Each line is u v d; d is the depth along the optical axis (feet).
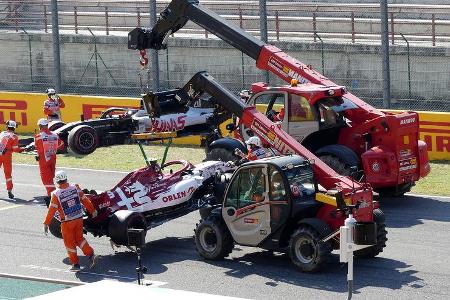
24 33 144.25
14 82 139.64
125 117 86.74
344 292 58.70
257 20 149.28
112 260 67.77
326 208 62.80
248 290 59.62
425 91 120.16
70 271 65.31
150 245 71.46
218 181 71.61
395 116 79.66
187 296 38.63
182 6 84.12
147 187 69.51
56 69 118.83
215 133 91.76
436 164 96.63
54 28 117.60
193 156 106.52
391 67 121.49
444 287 59.72
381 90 122.31
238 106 75.82
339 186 64.28
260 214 63.72
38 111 120.88
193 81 79.25
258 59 85.92
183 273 63.82
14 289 59.57
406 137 81.30
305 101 81.56
